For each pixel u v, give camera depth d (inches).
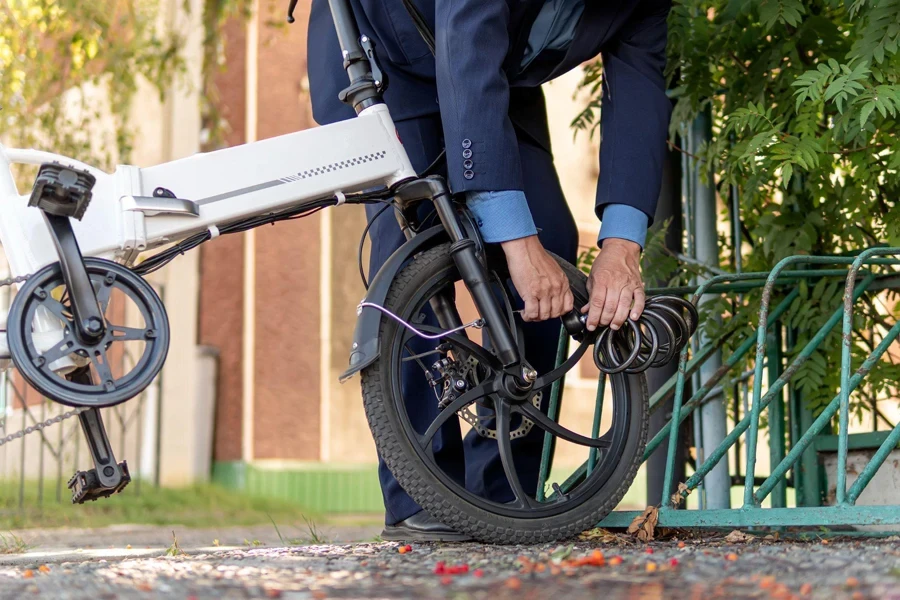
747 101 91.9
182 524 211.9
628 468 68.9
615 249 69.7
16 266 57.5
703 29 92.8
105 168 229.8
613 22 73.5
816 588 40.5
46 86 219.6
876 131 84.1
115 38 217.2
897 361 100.3
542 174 79.3
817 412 92.1
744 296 95.1
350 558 57.6
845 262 76.2
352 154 66.1
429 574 48.1
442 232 66.7
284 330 313.1
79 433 236.8
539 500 77.2
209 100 269.1
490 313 64.5
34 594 43.0
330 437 316.2
